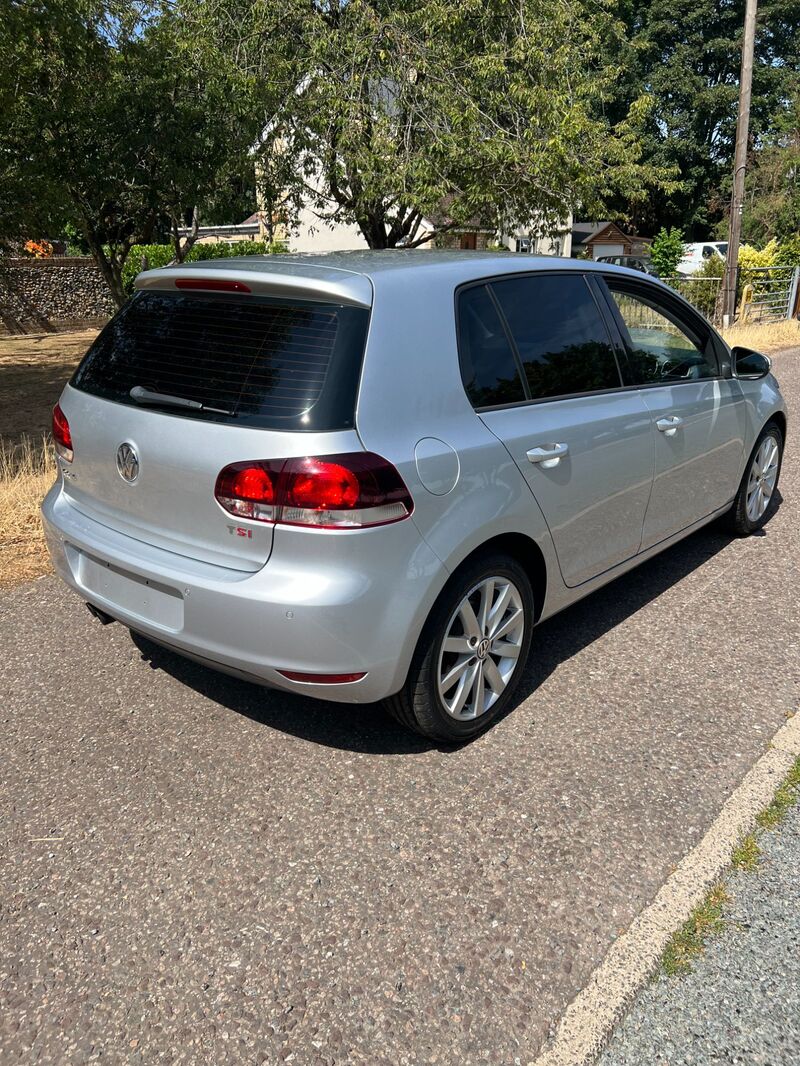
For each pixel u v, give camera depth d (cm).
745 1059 190
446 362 284
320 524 245
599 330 364
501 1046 193
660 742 307
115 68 1099
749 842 256
